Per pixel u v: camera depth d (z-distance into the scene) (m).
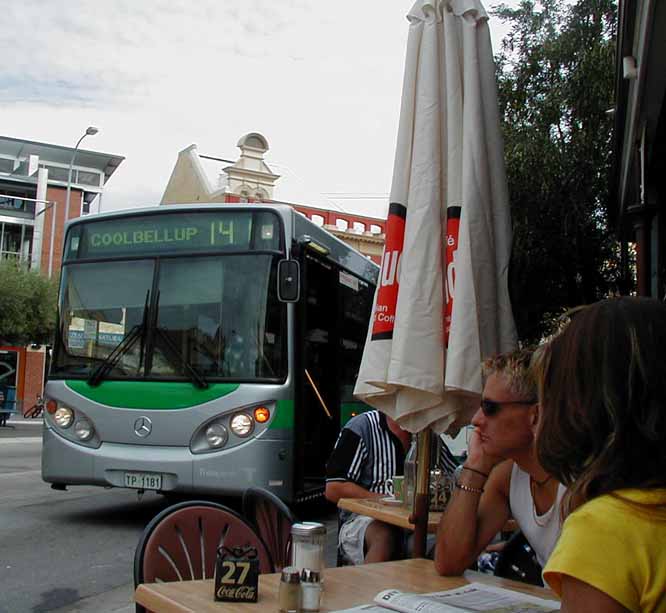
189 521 3.03
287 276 8.18
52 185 48.66
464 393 3.47
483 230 3.61
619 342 1.53
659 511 1.47
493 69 4.05
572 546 1.47
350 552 4.53
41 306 35.69
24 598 5.99
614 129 9.05
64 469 8.62
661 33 5.86
